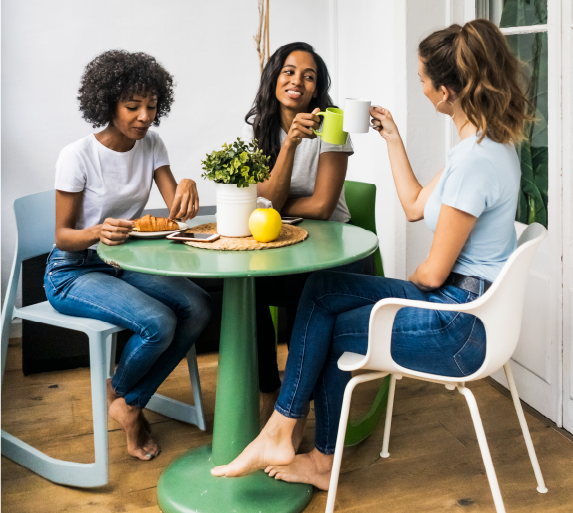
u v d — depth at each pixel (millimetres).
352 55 3086
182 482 1772
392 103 2670
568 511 1658
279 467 1758
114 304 1794
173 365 1926
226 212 1701
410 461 1929
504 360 1469
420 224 2693
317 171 2039
